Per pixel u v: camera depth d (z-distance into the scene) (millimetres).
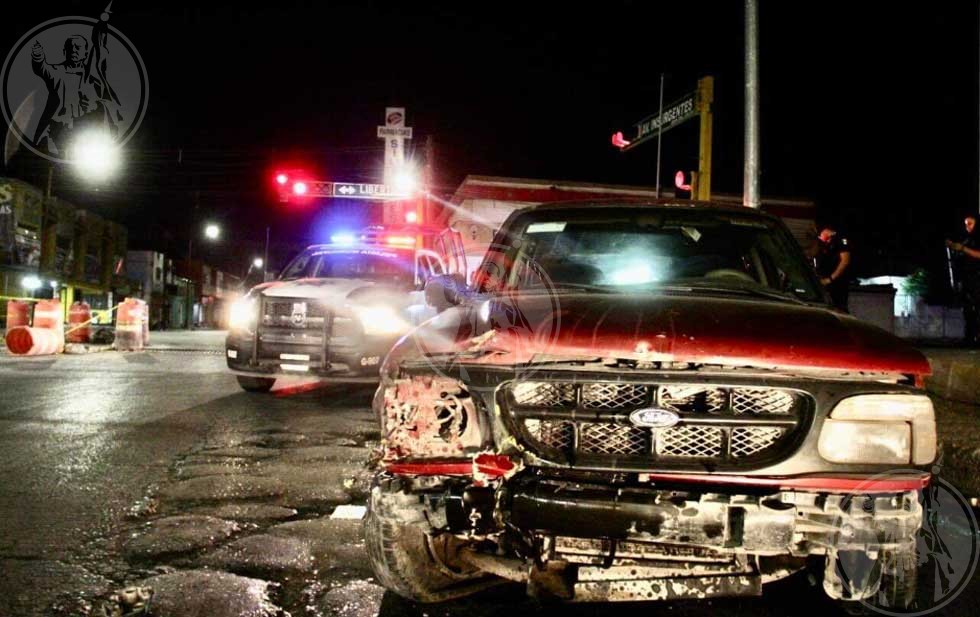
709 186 12305
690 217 4367
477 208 18266
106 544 3895
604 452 2695
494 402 2758
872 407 2658
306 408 8336
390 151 23734
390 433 2840
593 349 2727
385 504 2775
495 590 3426
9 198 32625
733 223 4348
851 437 2629
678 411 2648
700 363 2680
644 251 4211
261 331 8602
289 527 4195
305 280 9062
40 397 8906
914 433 2670
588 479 2639
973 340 9586
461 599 3330
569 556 2748
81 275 41156
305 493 4871
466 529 2719
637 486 2598
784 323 2930
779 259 4188
